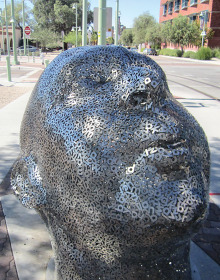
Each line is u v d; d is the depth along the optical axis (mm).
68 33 50188
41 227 3004
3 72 17266
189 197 1389
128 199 1398
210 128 6379
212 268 2496
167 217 1363
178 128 1469
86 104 1599
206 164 1716
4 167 4352
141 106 1484
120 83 1553
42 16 50000
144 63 1737
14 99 9008
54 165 1598
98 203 1455
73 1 49219
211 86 12992
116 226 1438
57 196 1602
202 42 38000
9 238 2824
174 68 22406
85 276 1680
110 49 1779
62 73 1781
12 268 2453
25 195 1776
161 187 1381
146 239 1423
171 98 1838
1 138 5539
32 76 15469
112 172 1427
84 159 1470
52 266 2426
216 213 3371
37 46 49625
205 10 41906
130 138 1438
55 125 1606
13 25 22125
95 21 9609
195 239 2904
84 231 1538
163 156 1393
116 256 1553
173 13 54344
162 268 1627
